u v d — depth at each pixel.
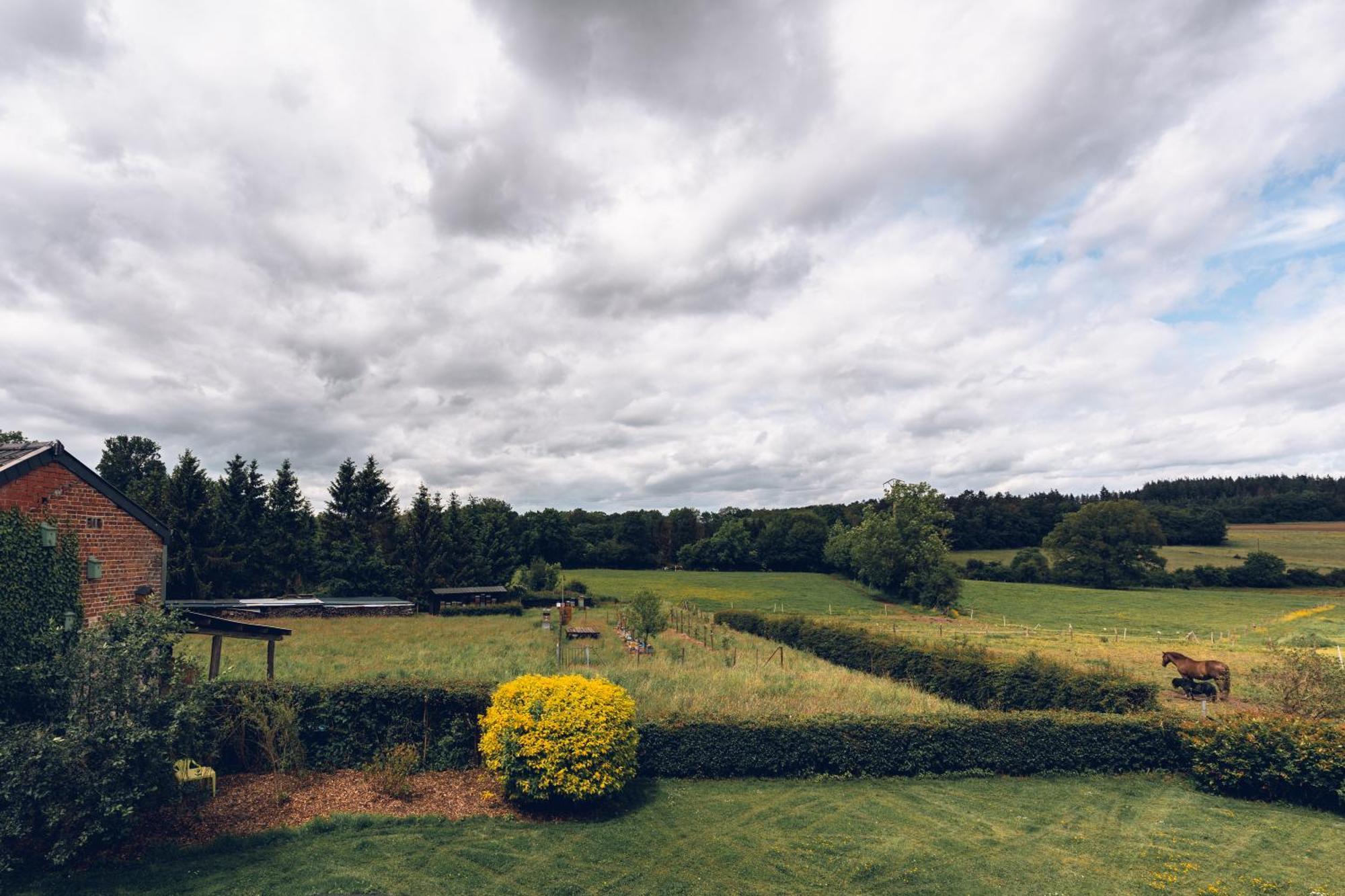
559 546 118.19
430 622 49.34
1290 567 97.06
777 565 116.75
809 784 14.27
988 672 22.53
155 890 9.05
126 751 9.59
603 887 9.74
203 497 59.22
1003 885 10.20
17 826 8.84
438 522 74.44
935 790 14.20
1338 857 11.28
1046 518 130.25
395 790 12.52
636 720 14.52
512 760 12.19
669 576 106.38
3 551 13.05
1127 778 15.10
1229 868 10.82
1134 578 95.31
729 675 25.84
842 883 10.16
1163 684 27.91
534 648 34.47
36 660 13.47
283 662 27.03
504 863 10.29
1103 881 10.34
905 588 81.94
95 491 15.66
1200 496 196.38
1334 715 17.88
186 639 32.72
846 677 26.61
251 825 11.04
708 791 13.62
